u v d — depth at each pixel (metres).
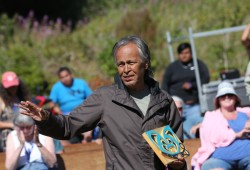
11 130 15.25
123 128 8.27
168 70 19.09
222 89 13.69
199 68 19.03
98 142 15.58
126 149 8.23
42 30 37.56
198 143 14.45
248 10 35.91
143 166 8.22
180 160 8.21
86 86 20.52
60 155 14.29
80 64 33.28
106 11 43.50
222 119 13.58
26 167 13.39
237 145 13.30
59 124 8.16
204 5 38.38
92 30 39.31
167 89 19.16
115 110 8.32
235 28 19.75
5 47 34.56
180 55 18.97
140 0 42.91
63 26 40.78
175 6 39.69
